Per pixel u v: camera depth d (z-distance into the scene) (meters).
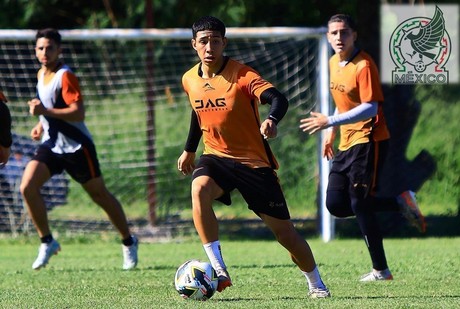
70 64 65.38
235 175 23.72
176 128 57.50
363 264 34.97
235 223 55.50
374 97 28.47
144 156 55.84
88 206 55.66
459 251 40.09
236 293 25.94
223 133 23.77
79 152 34.19
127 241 35.12
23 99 57.12
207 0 69.69
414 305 22.19
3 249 46.72
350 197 30.25
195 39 23.48
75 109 33.72
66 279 31.41
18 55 56.44
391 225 51.28
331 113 47.97
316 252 41.03
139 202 56.28
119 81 62.41
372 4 53.81
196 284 23.48
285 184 57.22
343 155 30.25
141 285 28.58
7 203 51.91
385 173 53.66
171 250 44.38
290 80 57.97
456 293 25.62
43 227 34.44
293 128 56.38
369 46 54.00
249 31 48.00
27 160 52.41
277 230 24.00
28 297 25.53
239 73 23.45
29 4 71.81
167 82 60.88
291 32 47.78
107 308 22.33
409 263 34.69
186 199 55.44
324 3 72.69
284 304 22.55
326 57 47.53
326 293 24.61
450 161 56.50
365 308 21.61
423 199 55.97
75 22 75.50
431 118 59.81
